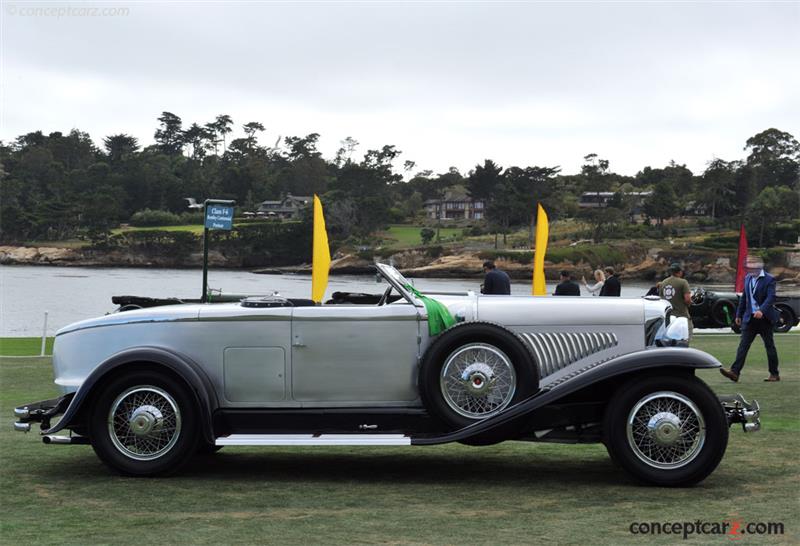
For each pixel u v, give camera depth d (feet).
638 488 19.44
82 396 20.33
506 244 554.05
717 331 78.18
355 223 604.90
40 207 623.36
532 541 15.26
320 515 17.16
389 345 20.97
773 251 499.92
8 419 29.78
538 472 21.33
